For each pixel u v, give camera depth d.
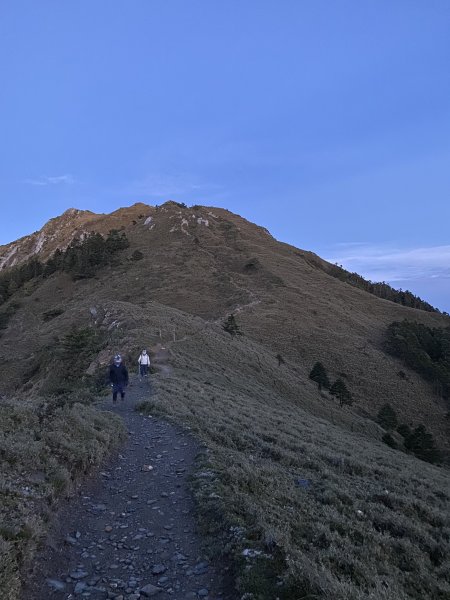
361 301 113.81
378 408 61.88
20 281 129.62
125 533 6.64
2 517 5.60
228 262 116.88
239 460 10.26
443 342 91.06
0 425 8.68
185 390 22.12
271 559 5.41
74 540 6.30
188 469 9.61
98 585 5.27
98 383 23.41
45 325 80.69
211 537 6.31
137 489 8.53
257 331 75.81
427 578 6.51
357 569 5.89
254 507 6.96
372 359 77.19
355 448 18.89
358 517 8.50
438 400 70.56
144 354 25.98
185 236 132.62
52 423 9.73
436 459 43.75
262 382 43.22
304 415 32.28
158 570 5.57
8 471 7.07
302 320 86.00
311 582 4.82
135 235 137.88
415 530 8.31
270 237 154.25
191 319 62.84
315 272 125.50
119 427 12.38
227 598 4.98
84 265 112.38
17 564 5.02
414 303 165.38
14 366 58.22
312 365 68.75
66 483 7.52
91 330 49.12
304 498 8.66
